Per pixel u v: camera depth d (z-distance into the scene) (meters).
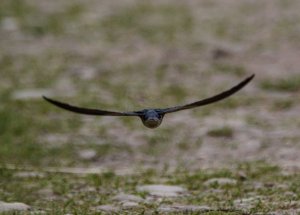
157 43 27.31
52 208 12.41
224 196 13.09
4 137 17.48
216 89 21.83
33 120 19.06
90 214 11.97
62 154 16.56
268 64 24.05
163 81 22.89
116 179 14.54
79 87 22.34
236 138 17.48
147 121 8.12
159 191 13.52
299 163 15.55
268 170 14.81
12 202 12.84
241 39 27.19
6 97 21.23
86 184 14.27
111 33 28.91
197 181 14.23
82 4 33.94
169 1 34.25
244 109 19.94
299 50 25.42
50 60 25.55
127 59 25.47
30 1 34.34
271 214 11.84
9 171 15.20
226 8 32.34
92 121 19.17
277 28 28.39
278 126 18.30
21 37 28.50
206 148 16.94
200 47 26.36
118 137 17.88
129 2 34.28
